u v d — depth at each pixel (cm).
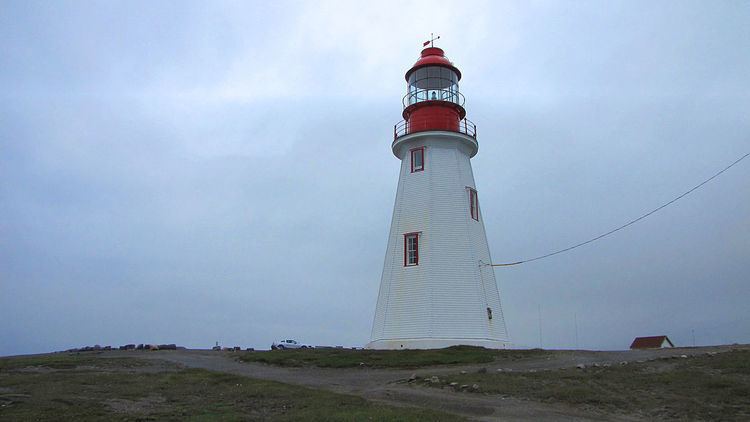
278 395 1819
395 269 3331
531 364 2416
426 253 3250
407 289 3238
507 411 1597
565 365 2341
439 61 3653
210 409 1609
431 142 3478
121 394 1786
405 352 2877
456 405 1673
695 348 2816
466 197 3422
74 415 1477
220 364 2789
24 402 1595
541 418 1515
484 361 2562
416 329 3147
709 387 1778
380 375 2342
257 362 2827
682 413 1539
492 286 3419
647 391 1780
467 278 3234
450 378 2058
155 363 2733
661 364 2208
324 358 2759
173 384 2022
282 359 2784
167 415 1518
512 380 1988
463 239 3300
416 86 3712
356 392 1936
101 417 1468
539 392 1798
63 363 2595
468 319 3167
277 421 1441
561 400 1703
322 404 1670
